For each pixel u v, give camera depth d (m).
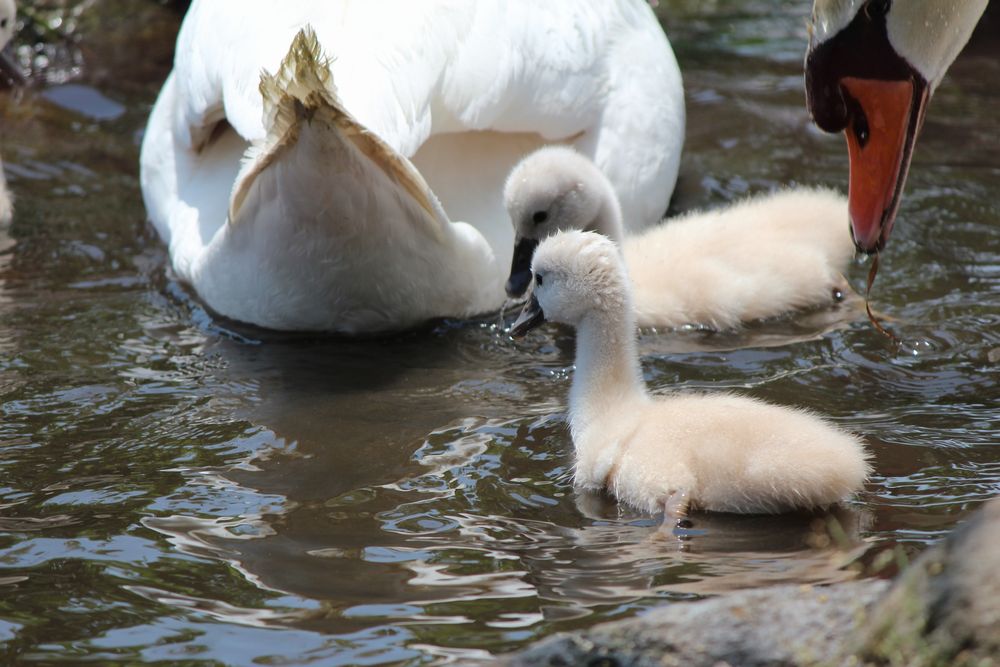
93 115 16.81
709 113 16.38
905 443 9.29
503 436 9.63
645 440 8.89
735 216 12.74
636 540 8.16
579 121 11.85
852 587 6.94
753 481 8.41
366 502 8.64
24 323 11.72
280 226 10.45
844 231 12.71
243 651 6.94
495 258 11.38
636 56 12.34
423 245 10.63
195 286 11.66
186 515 8.48
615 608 7.28
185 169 12.41
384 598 7.45
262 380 10.59
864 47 9.56
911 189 14.09
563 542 8.14
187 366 10.86
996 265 12.52
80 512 8.55
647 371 10.79
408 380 10.60
